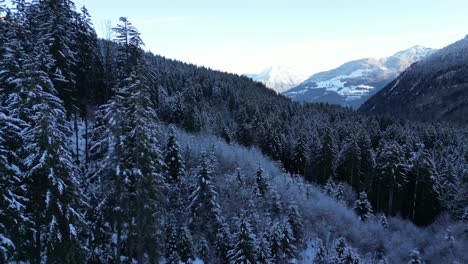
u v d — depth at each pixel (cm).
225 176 4262
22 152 1769
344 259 3341
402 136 8000
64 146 1839
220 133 6919
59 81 3062
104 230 2430
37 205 1736
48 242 1725
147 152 2289
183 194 3650
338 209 4769
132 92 2456
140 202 2280
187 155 4422
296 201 4516
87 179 2662
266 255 2952
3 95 2372
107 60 4716
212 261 3059
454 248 4125
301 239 3906
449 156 7375
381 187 5809
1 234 1474
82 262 1888
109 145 2261
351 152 5950
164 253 2869
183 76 11688
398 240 4597
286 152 6944
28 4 3762
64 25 3266
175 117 6494
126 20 3947
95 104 4634
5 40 2948
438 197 5231
